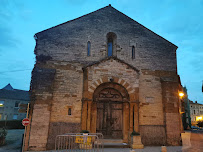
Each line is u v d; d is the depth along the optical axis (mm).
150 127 12516
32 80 11352
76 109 11742
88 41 13211
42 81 11305
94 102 12109
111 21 14039
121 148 10797
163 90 13266
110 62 12414
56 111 11406
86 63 12750
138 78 12594
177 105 13000
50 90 11234
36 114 10656
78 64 12602
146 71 13586
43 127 10594
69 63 12461
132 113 12055
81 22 13516
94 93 12180
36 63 11930
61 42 12750
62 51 12586
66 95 11828
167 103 12875
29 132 10391
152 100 13102
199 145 12438
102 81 12023
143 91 13133
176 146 11984
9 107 35031
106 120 12242
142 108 12789
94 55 13023
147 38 14320
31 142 10250
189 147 11586
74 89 12070
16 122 26234
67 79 12125
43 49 12328
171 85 13305
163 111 13016
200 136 17938
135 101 12102
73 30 13203
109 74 12211
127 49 13695
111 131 12141
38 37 12531
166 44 14555
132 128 11852
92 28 13547
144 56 13867
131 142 11070
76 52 12789
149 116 12742
